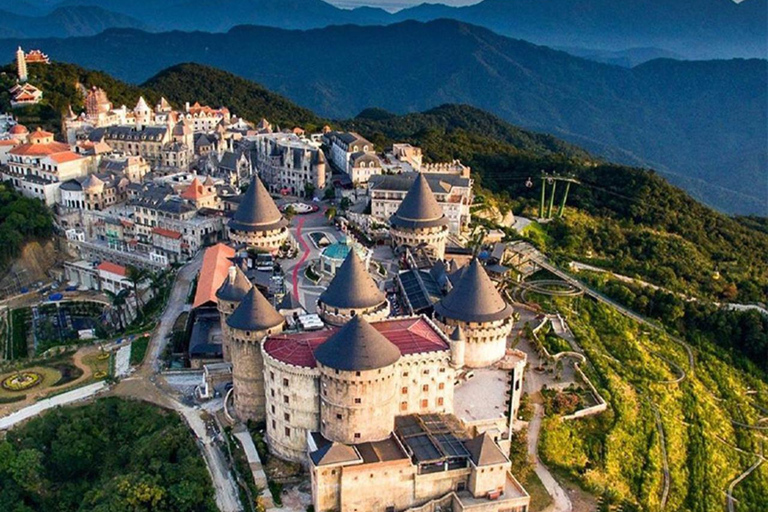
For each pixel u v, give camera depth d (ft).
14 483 470.39
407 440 416.87
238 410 478.18
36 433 499.10
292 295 565.53
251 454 442.09
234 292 524.11
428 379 442.50
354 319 416.67
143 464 447.83
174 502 412.77
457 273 572.10
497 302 515.50
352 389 406.62
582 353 630.74
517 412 511.81
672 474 524.11
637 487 499.92
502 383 496.23
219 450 454.81
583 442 518.78
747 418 633.61
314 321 485.15
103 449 490.90
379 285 637.71
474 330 505.25
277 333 460.14
